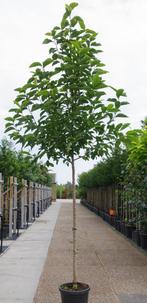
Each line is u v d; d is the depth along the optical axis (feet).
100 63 16.88
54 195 167.12
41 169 19.24
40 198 89.66
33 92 16.92
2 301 19.75
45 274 25.98
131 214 45.85
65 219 73.36
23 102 17.08
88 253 34.86
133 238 42.70
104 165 61.46
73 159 17.88
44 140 17.29
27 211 63.26
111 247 38.60
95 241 42.86
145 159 28.43
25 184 57.41
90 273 26.40
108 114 17.02
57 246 38.68
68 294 16.55
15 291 21.68
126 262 30.60
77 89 16.92
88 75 16.87
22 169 53.52
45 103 16.63
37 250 36.06
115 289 22.09
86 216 82.89
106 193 75.41
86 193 131.75
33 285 23.02
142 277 25.20
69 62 16.66
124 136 17.53
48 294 21.01
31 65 16.89
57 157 17.92
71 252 35.19
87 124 16.97
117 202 57.06
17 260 30.99
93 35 17.30
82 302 16.62
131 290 21.88
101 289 22.07
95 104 16.90
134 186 37.32
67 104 17.10
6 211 47.21
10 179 44.73
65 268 27.99
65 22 16.93
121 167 48.11
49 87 17.06
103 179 65.57
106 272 26.76
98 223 65.72
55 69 16.65
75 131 17.15
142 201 36.29
